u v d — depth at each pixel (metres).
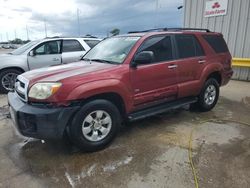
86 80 3.10
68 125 3.12
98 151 3.37
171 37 4.25
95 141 3.30
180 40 4.39
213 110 5.26
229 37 9.06
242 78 9.00
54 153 3.33
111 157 3.21
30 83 3.08
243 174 2.80
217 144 3.57
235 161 3.09
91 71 3.27
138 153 3.30
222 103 5.86
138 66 3.64
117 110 3.48
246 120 4.62
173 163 3.04
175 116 4.82
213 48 5.02
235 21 8.78
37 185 2.65
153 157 3.19
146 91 3.80
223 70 5.20
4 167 2.99
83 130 3.16
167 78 4.06
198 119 4.66
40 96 2.95
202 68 4.70
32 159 3.18
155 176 2.78
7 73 6.88
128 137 3.81
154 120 4.58
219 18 9.19
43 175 2.83
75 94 2.98
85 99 3.13
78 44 7.72
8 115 4.92
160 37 4.07
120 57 3.71
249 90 7.33
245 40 8.67
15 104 3.19
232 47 9.06
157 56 3.96
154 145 3.53
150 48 3.88
